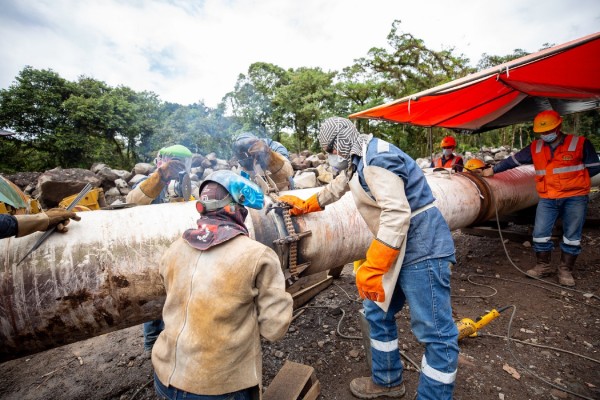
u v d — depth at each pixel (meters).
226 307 1.14
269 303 1.19
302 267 2.03
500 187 3.68
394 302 1.88
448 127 5.24
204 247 1.19
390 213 1.46
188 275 1.21
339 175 1.98
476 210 3.34
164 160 2.24
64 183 5.98
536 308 2.94
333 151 1.78
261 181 2.17
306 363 2.36
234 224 1.28
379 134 18.03
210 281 1.16
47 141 19.97
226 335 1.15
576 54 2.55
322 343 2.55
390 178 1.49
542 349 2.39
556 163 3.28
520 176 4.04
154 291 1.66
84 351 2.68
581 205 3.23
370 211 1.74
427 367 1.66
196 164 6.86
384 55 19.16
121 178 7.45
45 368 2.49
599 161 3.15
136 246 1.66
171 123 20.58
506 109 4.56
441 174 3.44
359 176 1.66
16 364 2.55
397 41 18.28
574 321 2.71
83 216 1.73
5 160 19.94
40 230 1.46
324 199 1.99
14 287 1.43
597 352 2.33
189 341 1.16
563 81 3.11
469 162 3.83
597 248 4.20
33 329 1.48
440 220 1.69
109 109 21.17
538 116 3.33
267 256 1.20
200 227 1.26
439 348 1.62
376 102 17.77
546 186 3.39
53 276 1.49
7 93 20.11
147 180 2.19
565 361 2.26
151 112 24.05
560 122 3.22
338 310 3.02
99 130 21.77
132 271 1.61
